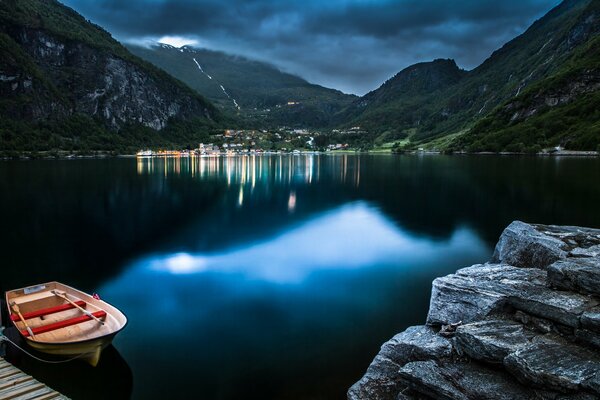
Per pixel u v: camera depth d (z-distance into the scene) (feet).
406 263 110.11
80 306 67.10
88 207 208.03
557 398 30.32
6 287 95.86
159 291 90.02
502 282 48.03
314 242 135.74
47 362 57.77
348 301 82.58
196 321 73.46
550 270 44.21
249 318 74.90
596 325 34.47
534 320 39.27
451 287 48.78
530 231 62.23
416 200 228.43
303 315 75.56
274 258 115.85
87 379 55.62
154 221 173.88
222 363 59.06
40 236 145.79
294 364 58.34
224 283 94.68
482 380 34.50
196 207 211.61
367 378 44.11
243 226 164.04
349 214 190.70
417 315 75.25
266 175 408.67
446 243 133.18
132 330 70.49
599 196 219.82
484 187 272.72
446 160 615.57
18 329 59.26
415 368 37.14
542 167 415.03
